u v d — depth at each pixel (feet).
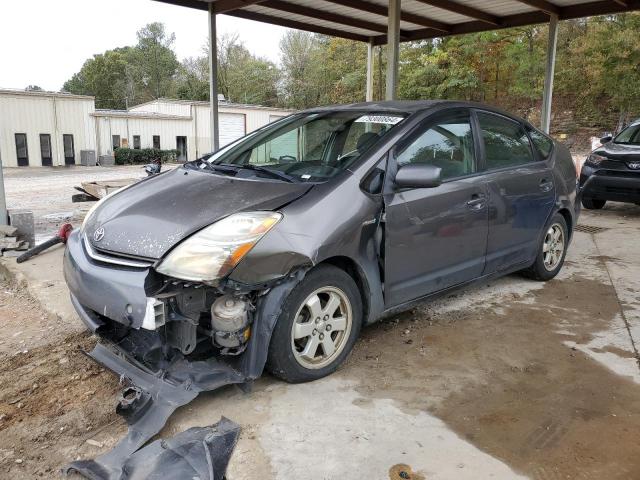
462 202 12.23
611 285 16.14
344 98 122.11
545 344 12.00
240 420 8.86
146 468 7.43
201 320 9.35
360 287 10.72
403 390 9.89
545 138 16.31
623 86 75.87
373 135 11.60
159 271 8.70
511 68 88.53
